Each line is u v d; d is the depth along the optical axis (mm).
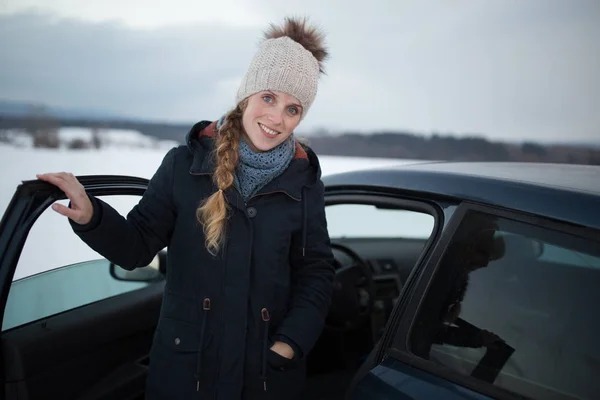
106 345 1707
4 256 1240
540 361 954
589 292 943
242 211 1126
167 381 1126
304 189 1211
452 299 1114
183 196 1141
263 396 1159
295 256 1243
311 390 1984
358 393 1133
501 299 1048
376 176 1524
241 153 1157
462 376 1020
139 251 1124
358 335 2229
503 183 1148
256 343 1135
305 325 1174
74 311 1597
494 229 1102
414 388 1045
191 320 1122
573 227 977
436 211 1250
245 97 1169
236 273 1116
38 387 1438
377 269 2404
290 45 1167
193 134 1192
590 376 890
